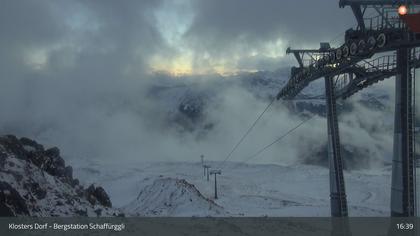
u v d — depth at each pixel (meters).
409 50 49.09
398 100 49.00
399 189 47.41
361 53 54.00
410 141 47.91
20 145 43.59
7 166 38.25
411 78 49.16
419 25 43.72
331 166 73.19
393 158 48.81
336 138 73.88
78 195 45.88
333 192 72.69
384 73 65.19
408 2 44.12
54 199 39.56
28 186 38.12
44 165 46.09
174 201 106.38
